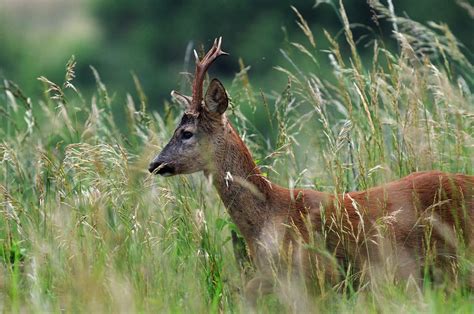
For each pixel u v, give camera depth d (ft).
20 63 134.72
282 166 42.78
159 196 39.22
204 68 38.04
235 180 37.01
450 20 111.14
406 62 44.01
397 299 34.30
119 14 133.49
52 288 36.32
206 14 125.08
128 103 46.70
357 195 36.86
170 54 126.52
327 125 40.63
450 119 44.01
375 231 35.94
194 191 41.91
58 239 37.63
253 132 46.88
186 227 38.60
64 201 39.17
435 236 35.78
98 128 46.09
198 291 35.81
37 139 45.62
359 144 40.73
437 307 33.19
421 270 35.88
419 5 112.78
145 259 36.68
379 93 43.86
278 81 108.99
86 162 39.06
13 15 155.74
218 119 37.60
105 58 128.26
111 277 34.94
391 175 39.78
